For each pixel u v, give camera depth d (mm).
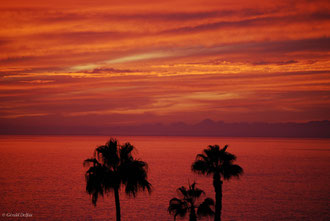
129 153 24266
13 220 60750
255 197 84125
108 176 23109
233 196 85188
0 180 112500
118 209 23250
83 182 109250
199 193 29438
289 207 72000
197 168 30812
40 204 74500
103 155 23547
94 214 64812
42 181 110875
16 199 80500
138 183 23672
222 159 30797
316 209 70250
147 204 73000
